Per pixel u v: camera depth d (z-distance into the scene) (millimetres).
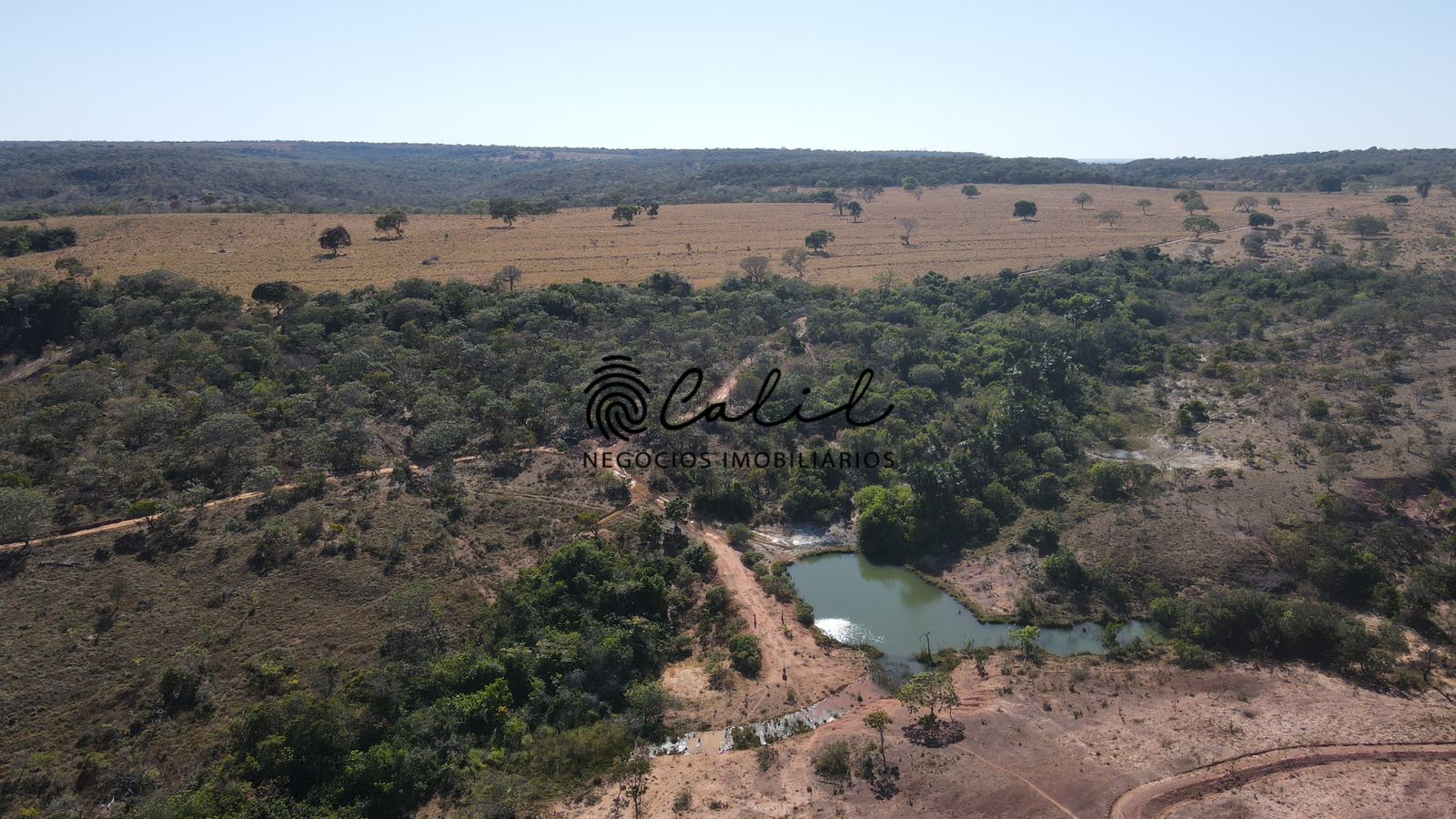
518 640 50469
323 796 38656
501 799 39281
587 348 98688
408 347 95750
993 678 50656
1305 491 67375
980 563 63906
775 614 57438
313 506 63344
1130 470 73375
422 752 41812
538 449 77188
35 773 39156
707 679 51062
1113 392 93312
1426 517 63188
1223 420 85375
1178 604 56375
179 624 49781
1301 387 89750
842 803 40000
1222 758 42469
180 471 65938
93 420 71375
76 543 56000
